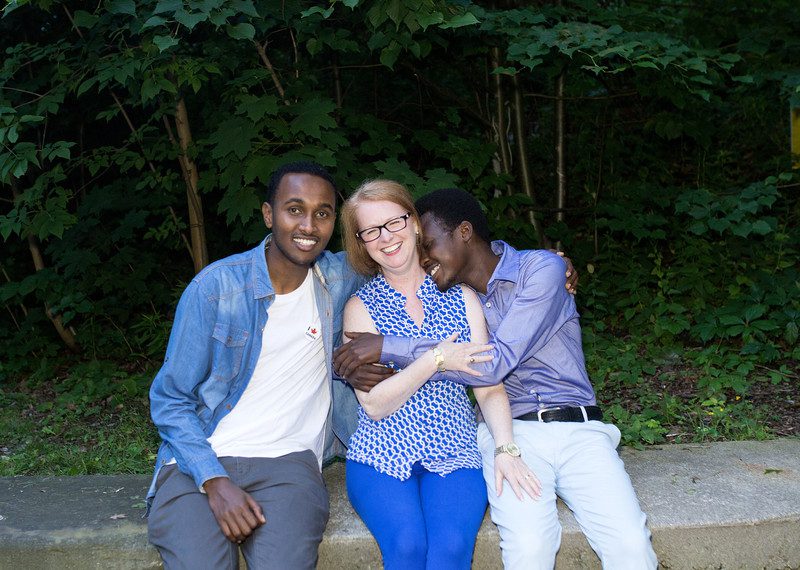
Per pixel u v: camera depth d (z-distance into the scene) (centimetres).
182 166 557
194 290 255
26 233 474
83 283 600
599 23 547
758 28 604
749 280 573
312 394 271
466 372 260
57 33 582
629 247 663
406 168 443
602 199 709
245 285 259
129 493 310
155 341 579
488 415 275
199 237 573
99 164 528
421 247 278
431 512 249
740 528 274
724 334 510
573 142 764
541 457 274
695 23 691
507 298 285
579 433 277
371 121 512
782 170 688
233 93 477
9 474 376
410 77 645
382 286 279
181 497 246
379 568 270
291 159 430
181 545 238
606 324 595
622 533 249
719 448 344
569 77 672
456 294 282
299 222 251
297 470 257
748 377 480
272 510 245
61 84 470
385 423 267
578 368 288
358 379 263
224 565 238
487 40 558
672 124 630
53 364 603
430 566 236
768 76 541
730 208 539
